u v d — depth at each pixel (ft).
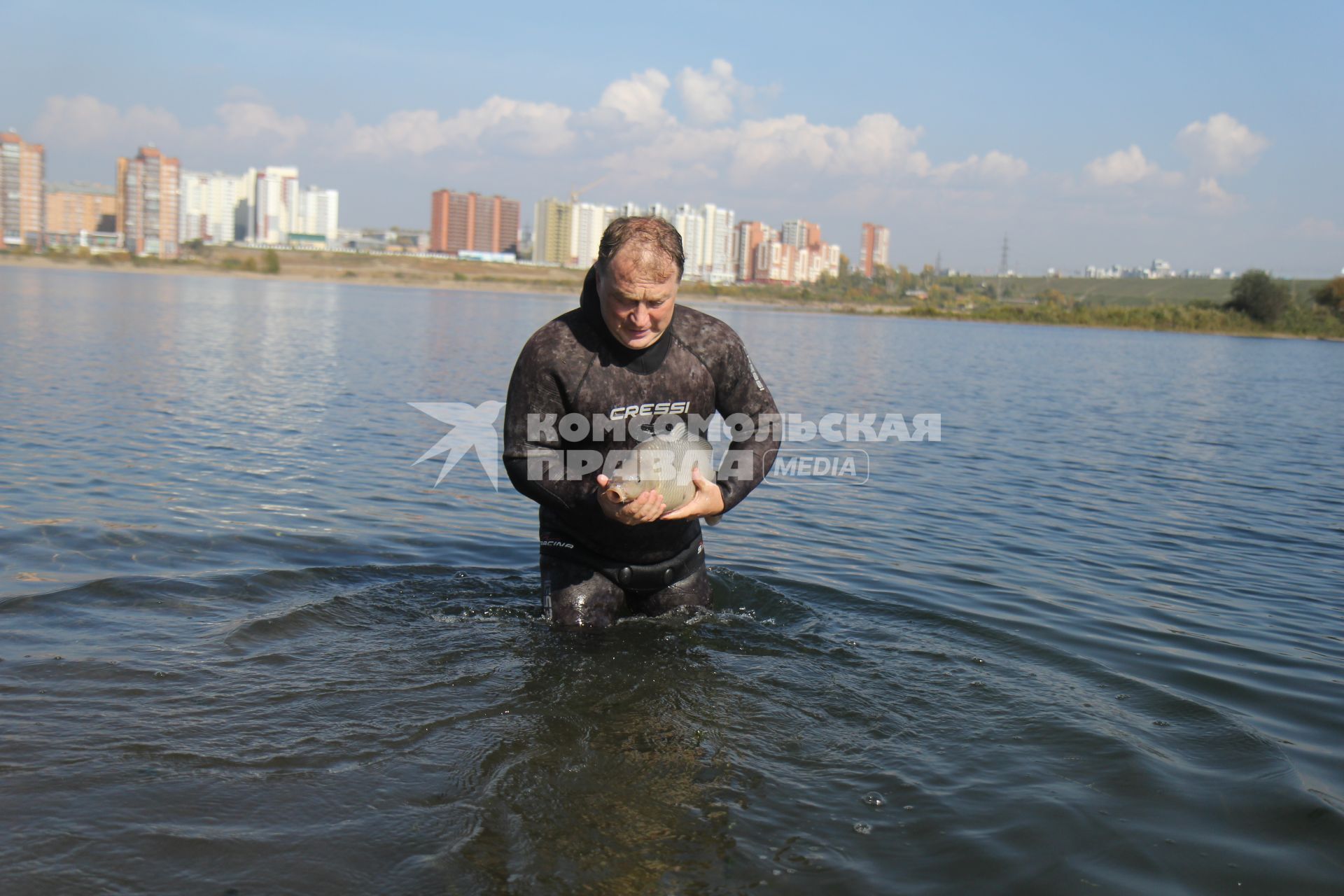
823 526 25.55
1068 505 30.14
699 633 16.31
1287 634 17.76
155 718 12.19
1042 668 15.33
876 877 9.45
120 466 28.94
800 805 10.77
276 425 39.32
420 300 228.02
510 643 15.48
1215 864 9.84
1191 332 291.99
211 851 9.40
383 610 16.90
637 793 10.89
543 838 9.91
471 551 21.39
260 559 19.79
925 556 22.65
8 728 11.66
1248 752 12.42
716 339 15.90
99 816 9.89
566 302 260.21
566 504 15.66
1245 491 34.22
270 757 11.31
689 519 16.87
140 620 15.71
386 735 12.02
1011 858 9.81
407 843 9.71
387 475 30.09
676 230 14.12
